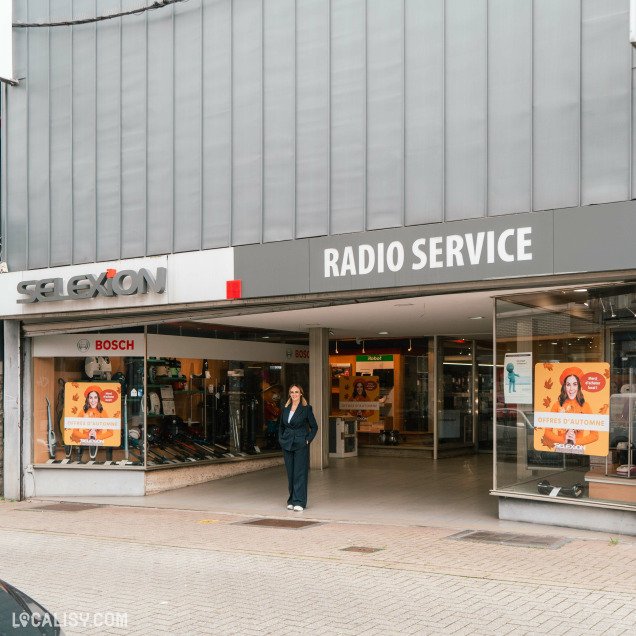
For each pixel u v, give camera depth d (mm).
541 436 8977
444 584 6406
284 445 10664
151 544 8562
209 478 13773
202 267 10641
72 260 11977
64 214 12102
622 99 7738
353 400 18578
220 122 10656
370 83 9406
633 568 6773
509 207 8352
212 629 5355
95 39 11938
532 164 8227
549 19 8234
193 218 10820
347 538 8570
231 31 10625
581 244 7797
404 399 17891
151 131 11312
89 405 12773
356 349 18625
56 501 12422
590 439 8500
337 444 17578
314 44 9875
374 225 9258
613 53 7820
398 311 11156
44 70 12445
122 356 12672
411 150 9047
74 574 7137
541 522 9008
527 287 8430
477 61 8664
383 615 5586
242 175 10398
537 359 9016
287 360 15586
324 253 9570
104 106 11789
